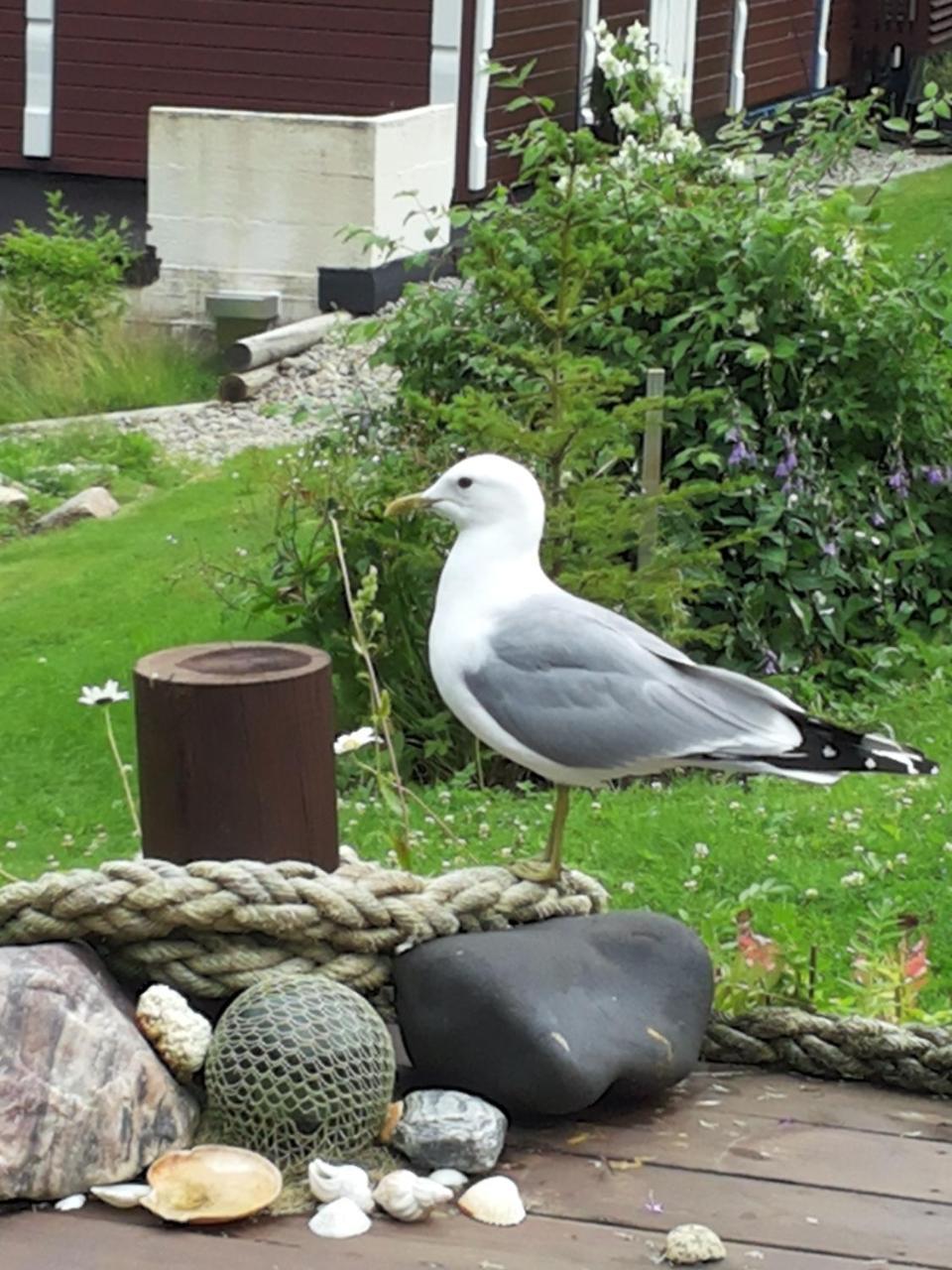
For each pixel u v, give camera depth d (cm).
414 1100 253
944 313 530
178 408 791
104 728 487
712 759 264
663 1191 246
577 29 1080
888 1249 238
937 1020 298
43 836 429
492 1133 249
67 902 250
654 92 602
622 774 266
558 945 259
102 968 251
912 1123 261
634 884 374
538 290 492
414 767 459
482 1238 238
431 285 527
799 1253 237
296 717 259
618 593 433
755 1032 271
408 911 257
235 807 258
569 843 395
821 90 1388
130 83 1017
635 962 262
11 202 1042
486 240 464
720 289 492
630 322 506
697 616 493
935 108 575
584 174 519
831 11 1402
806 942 340
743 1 1263
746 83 1300
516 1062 252
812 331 502
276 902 253
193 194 895
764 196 539
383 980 258
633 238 504
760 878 377
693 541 480
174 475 717
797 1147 255
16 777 462
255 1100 245
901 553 504
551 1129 257
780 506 488
